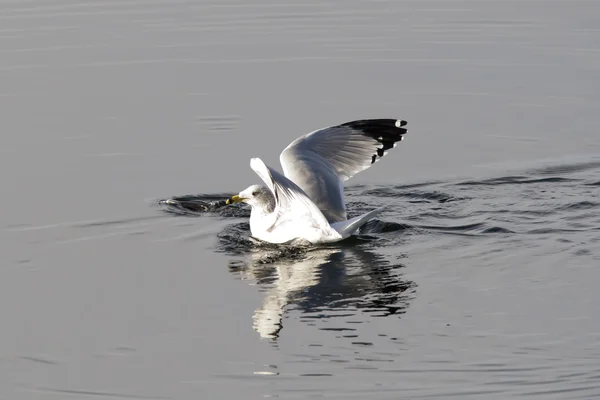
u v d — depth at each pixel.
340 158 15.41
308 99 21.23
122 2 27.55
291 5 27.16
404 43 24.33
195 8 27.00
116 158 18.58
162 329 11.97
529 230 14.95
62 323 12.20
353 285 13.08
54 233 15.15
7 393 10.66
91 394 10.59
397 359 11.11
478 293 12.73
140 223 15.59
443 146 19.05
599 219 15.33
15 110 20.80
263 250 14.44
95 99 21.34
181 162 18.41
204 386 10.68
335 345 11.45
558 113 20.38
